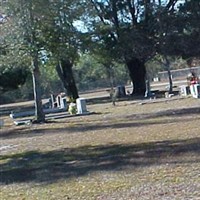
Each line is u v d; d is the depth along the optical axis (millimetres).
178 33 45688
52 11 26266
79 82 100125
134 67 52438
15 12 25922
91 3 32625
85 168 13031
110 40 44438
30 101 79812
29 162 15305
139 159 13344
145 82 52844
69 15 27469
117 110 32969
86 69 99062
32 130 25375
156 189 9727
